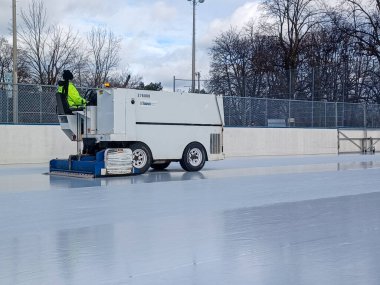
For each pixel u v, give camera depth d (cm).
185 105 1662
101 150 1529
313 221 832
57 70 4003
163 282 501
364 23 4072
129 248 640
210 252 621
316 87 3203
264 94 3117
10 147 2084
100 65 4400
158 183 1345
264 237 707
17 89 2109
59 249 634
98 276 520
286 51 4403
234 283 498
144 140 1566
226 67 5472
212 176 1560
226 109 2709
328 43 4244
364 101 3525
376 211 937
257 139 2831
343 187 1322
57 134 2186
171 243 668
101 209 935
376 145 3441
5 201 1020
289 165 2098
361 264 570
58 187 1241
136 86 5109
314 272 538
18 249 634
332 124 3198
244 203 1027
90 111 1535
